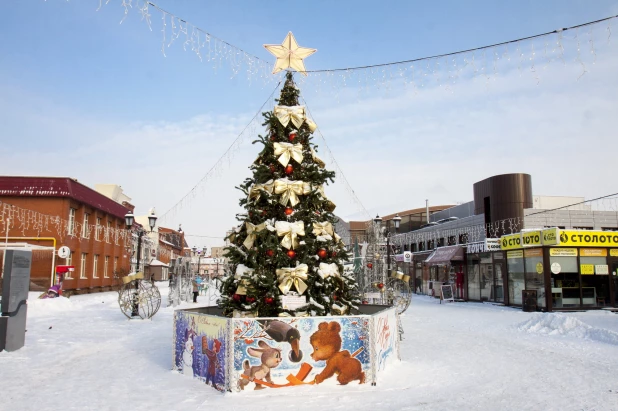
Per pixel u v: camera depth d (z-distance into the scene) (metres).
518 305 21.95
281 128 8.64
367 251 21.69
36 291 28.20
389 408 5.77
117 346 11.10
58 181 29.78
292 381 6.82
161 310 21.81
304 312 7.62
